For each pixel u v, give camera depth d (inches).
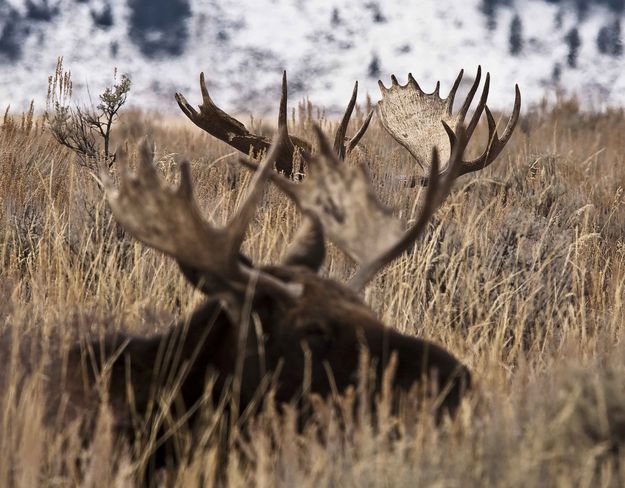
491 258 1192.2
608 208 1683.1
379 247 731.4
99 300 992.9
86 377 697.6
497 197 1528.1
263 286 669.3
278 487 641.6
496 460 633.0
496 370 860.6
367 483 614.2
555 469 633.0
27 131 1742.1
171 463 674.2
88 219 1203.9
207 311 702.5
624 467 634.8
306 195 755.4
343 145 1636.3
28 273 1128.2
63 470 669.3
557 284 1201.4
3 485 657.6
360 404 649.6
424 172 1651.1
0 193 1368.1
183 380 693.3
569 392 698.2
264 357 670.5
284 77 1567.4
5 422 680.4
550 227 1403.8
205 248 671.1
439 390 660.7
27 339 780.0
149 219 681.6
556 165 1955.0
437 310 1072.2
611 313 1128.2
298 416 664.4
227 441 681.0
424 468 623.2
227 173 1660.9
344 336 663.8
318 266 733.3
